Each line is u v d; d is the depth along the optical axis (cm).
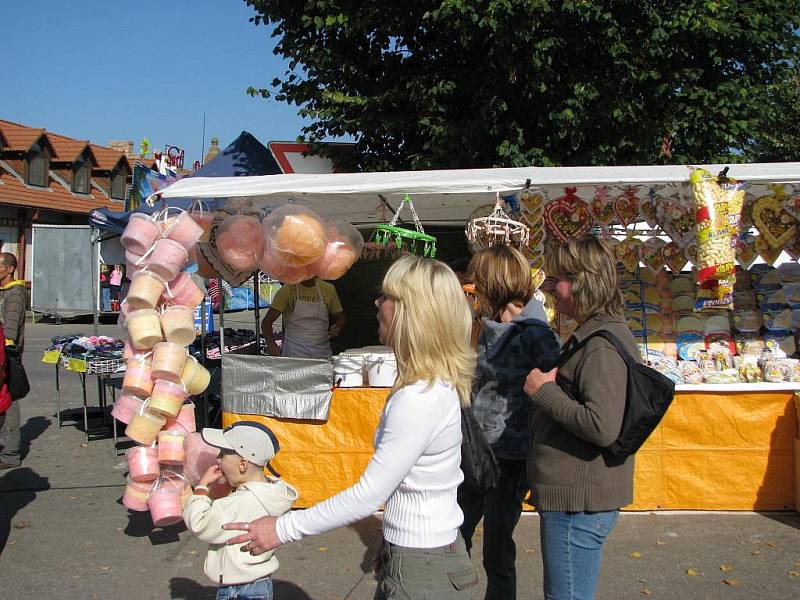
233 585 261
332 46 908
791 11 857
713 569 396
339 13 841
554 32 807
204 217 471
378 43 912
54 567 415
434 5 825
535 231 490
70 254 1133
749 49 878
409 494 197
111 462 641
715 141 872
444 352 199
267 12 926
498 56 792
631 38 818
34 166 2412
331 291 574
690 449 471
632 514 475
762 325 518
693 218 490
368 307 745
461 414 219
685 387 468
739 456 469
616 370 228
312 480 474
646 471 473
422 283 200
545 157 831
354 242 454
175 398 407
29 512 509
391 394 200
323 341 562
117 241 697
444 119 859
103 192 2791
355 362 479
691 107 847
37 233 1126
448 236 740
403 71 896
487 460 237
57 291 1130
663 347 512
